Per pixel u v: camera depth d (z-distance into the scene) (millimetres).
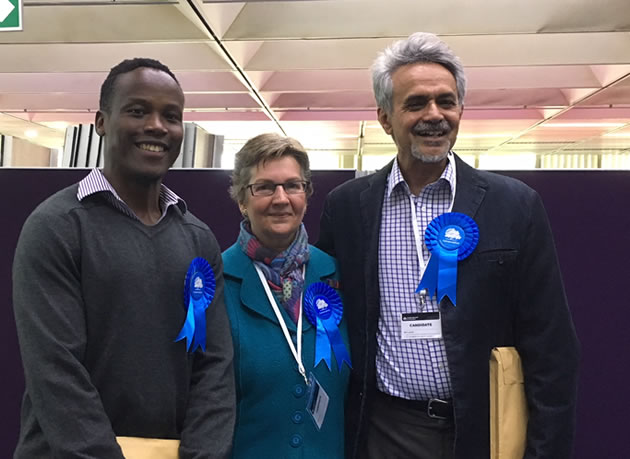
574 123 5469
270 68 3674
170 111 1054
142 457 939
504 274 1168
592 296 1806
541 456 1094
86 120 5656
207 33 2990
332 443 1218
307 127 5934
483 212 1206
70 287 936
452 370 1154
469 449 1152
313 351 1231
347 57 3547
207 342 1118
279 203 1216
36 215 958
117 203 1024
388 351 1245
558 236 1814
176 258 1061
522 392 1164
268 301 1247
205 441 987
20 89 4391
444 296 1172
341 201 1412
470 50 3420
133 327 975
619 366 1799
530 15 2859
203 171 1965
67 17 2900
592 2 2766
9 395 2062
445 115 1175
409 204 1276
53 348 885
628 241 1779
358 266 1312
